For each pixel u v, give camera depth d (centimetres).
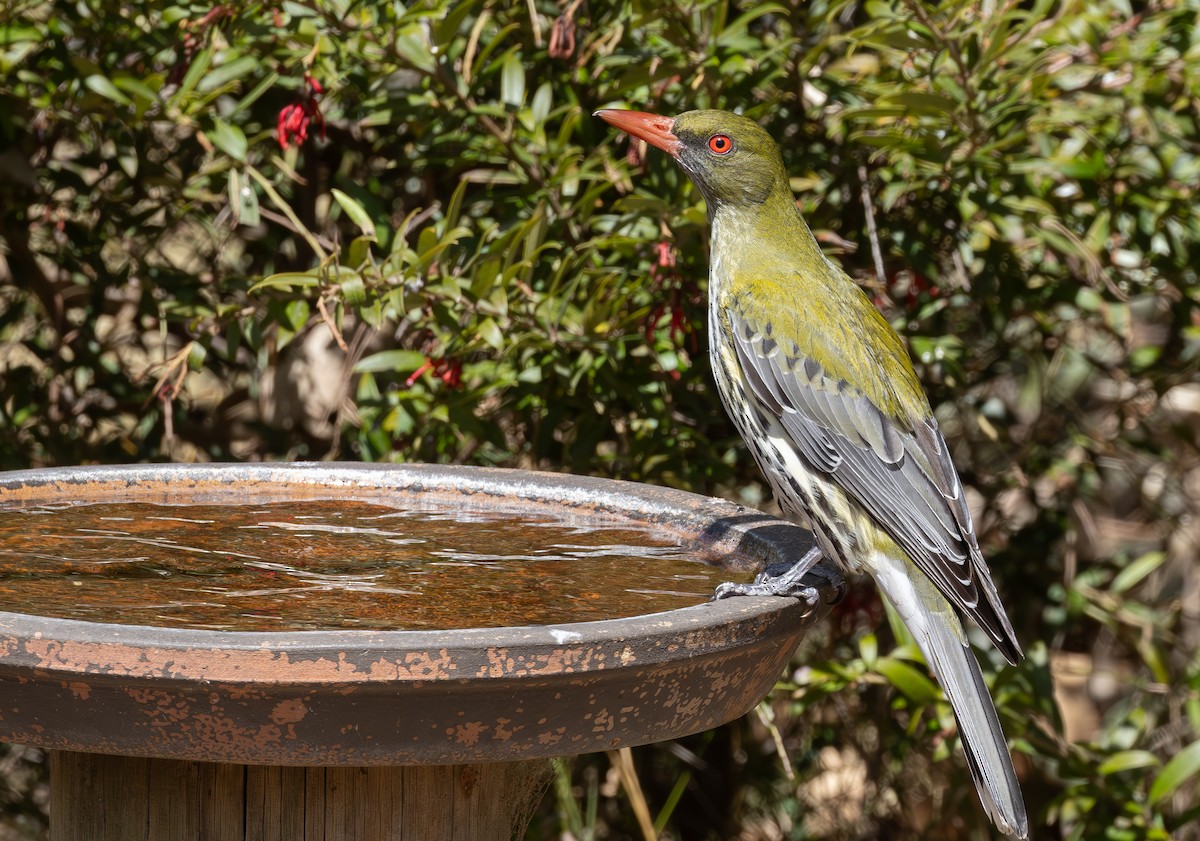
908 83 797
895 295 969
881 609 934
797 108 861
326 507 652
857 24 939
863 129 834
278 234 960
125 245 950
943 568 595
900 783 1048
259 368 906
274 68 802
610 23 800
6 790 997
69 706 403
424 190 932
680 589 529
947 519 605
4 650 389
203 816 466
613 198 855
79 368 952
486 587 526
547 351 777
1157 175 861
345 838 466
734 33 766
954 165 786
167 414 794
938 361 852
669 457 826
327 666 383
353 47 768
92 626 392
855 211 871
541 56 826
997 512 1016
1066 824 1075
